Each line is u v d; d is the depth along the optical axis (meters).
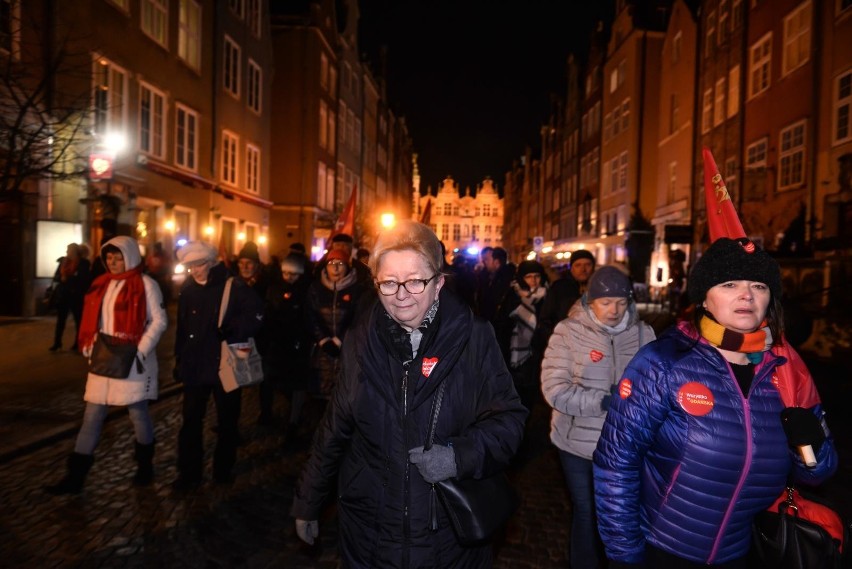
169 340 11.95
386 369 2.10
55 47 12.68
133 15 16.22
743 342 1.91
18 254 13.08
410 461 2.03
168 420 6.70
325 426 2.24
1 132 7.32
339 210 34.38
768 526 2.02
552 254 49.22
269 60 27.05
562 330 3.40
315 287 5.63
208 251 4.76
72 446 5.66
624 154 32.62
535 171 63.44
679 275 19.77
